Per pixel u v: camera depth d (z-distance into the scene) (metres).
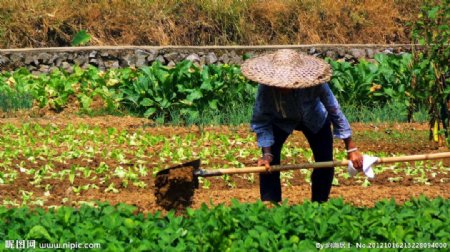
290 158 28.91
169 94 36.28
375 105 38.09
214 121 35.69
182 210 19.45
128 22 47.16
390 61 38.59
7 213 17.80
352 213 17.80
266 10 48.41
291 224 16.95
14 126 32.78
